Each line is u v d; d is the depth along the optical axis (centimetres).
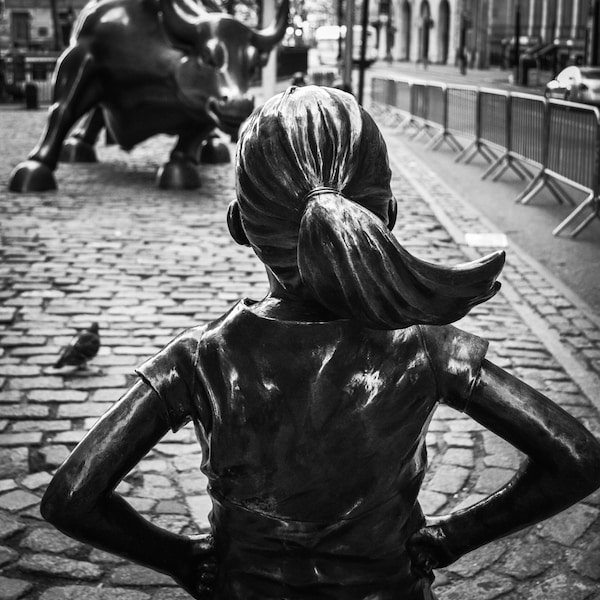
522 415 203
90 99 1327
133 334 691
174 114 1298
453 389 203
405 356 199
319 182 186
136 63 1266
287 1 1272
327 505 202
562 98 2631
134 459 208
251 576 212
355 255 173
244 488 203
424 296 177
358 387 195
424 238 1041
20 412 544
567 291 814
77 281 830
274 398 196
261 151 189
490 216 1190
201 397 203
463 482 469
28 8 5731
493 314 746
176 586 379
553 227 1122
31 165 1299
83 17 1319
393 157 1762
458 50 7244
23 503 439
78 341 600
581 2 5603
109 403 564
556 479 206
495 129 1628
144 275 853
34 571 385
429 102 2062
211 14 1237
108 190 1320
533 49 4922
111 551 217
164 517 433
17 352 645
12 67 3459
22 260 899
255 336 197
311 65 3266
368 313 176
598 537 410
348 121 189
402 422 199
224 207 1202
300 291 200
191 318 736
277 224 192
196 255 933
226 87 1204
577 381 602
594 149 1066
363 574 210
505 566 391
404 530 214
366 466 200
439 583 381
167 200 1246
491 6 6781
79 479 204
